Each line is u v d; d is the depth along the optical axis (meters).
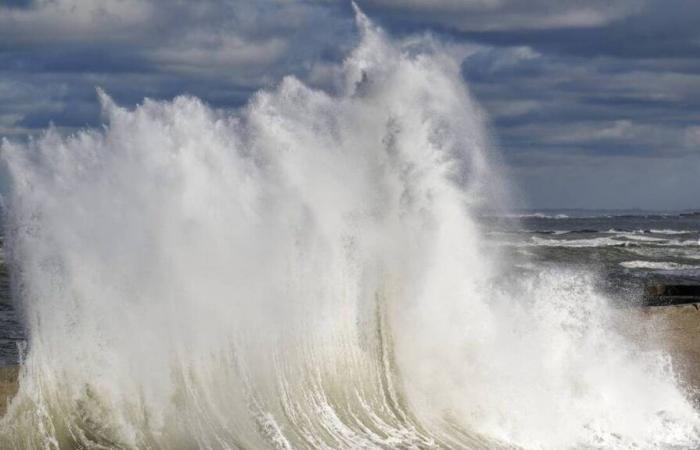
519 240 193.62
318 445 41.66
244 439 41.62
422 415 45.41
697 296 106.88
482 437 43.88
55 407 42.84
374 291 50.22
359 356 48.50
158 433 41.72
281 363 47.00
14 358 66.06
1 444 40.38
